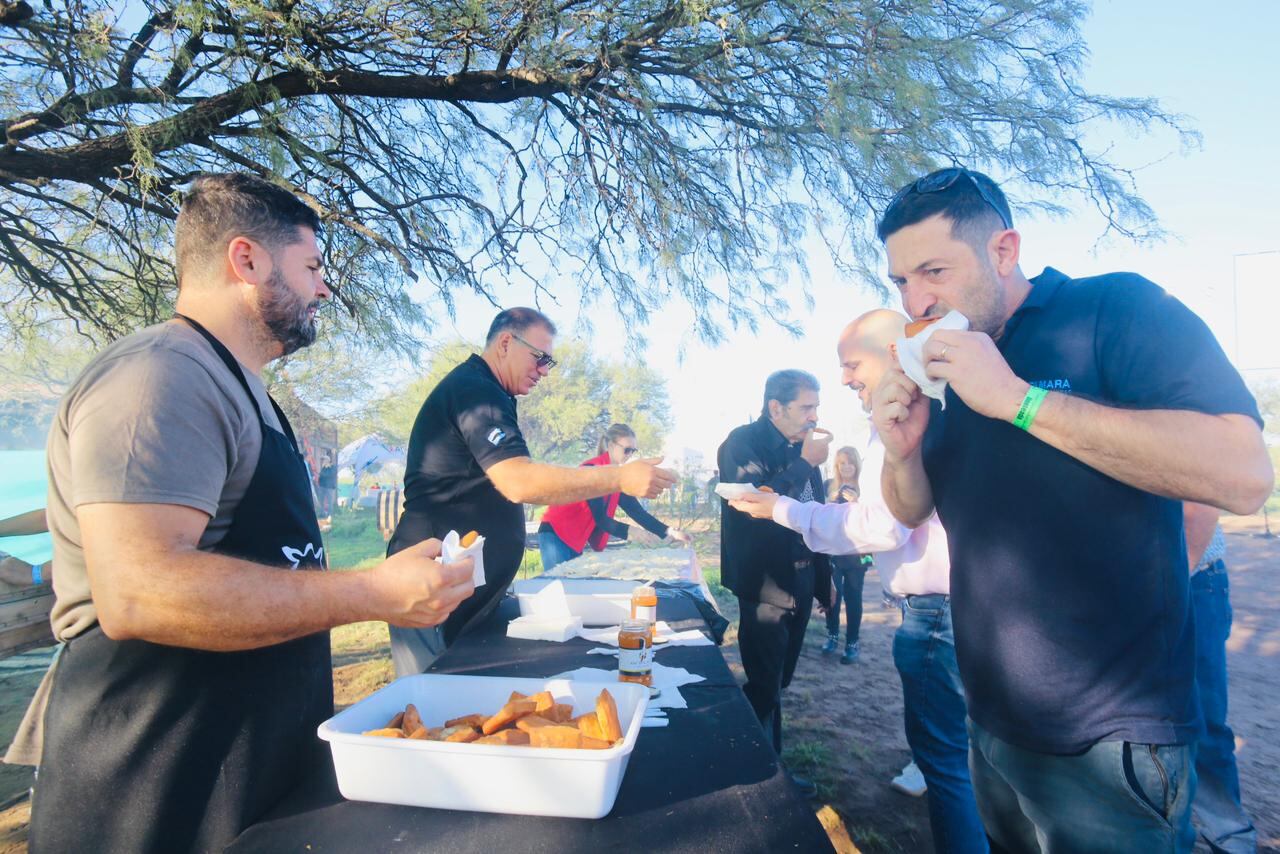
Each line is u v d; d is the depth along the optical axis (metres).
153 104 3.11
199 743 1.17
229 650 1.10
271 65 3.34
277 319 1.41
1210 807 2.39
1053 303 1.32
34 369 5.02
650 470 2.39
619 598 2.67
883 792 3.17
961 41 3.04
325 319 4.54
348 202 4.37
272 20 3.03
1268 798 3.19
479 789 1.17
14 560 2.68
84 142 3.32
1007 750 1.34
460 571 1.23
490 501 2.73
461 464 2.66
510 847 1.07
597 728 1.29
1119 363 1.20
